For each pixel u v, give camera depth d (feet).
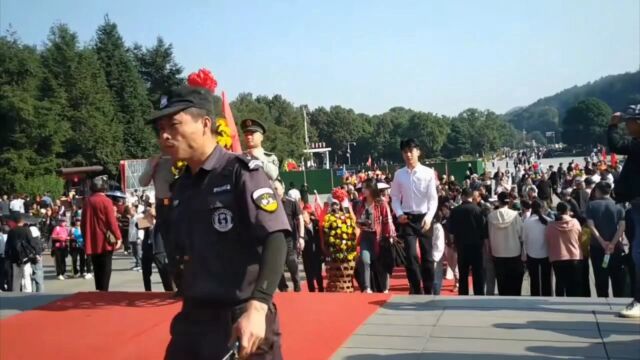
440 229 31.78
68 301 23.80
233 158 8.80
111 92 188.55
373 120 455.63
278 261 8.18
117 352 17.33
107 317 21.13
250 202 8.34
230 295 8.50
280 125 286.25
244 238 8.58
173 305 22.57
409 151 25.85
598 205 29.58
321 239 35.24
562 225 29.78
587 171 74.13
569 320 18.70
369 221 29.81
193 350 8.56
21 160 148.25
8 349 17.95
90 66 178.09
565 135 427.74
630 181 17.75
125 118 189.88
